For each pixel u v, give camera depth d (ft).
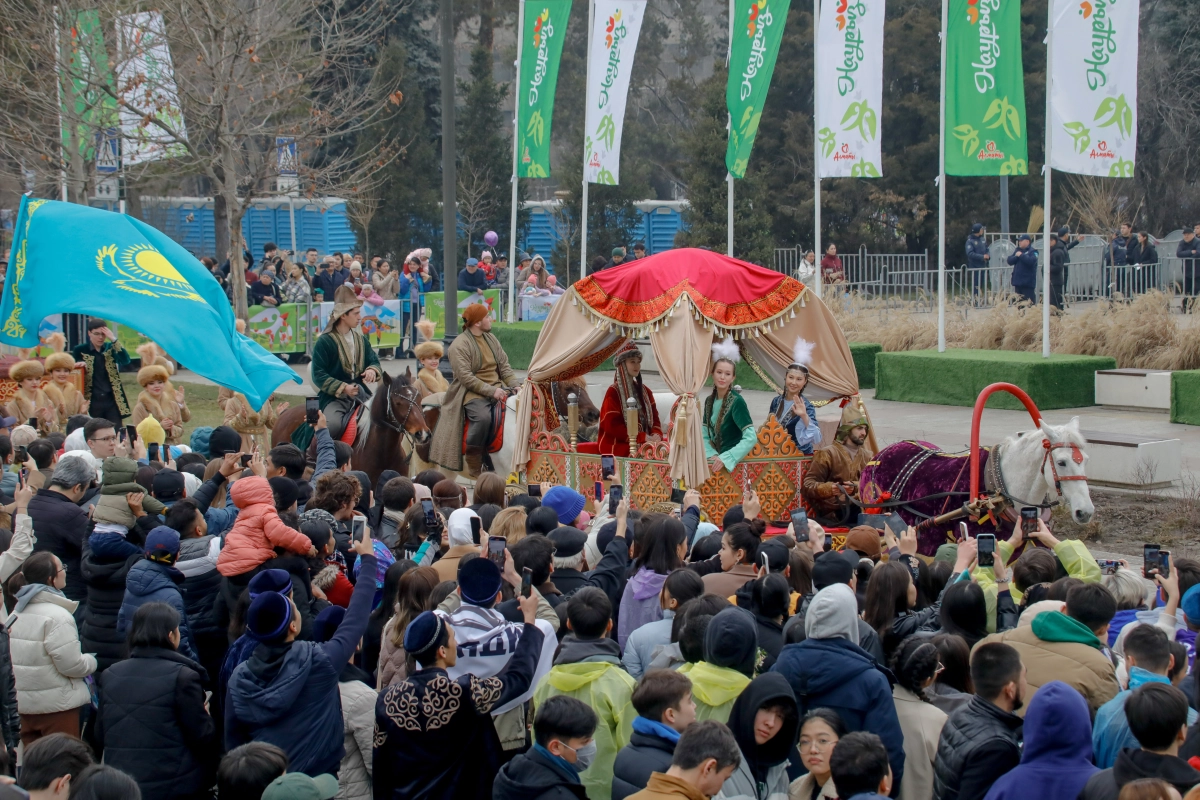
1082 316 66.49
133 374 74.74
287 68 74.64
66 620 21.29
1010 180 139.54
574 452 38.68
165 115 75.82
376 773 16.80
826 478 34.83
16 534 24.36
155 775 17.76
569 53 161.38
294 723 17.01
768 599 18.75
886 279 114.52
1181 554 36.37
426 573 19.67
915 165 140.56
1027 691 16.79
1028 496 30.25
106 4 66.33
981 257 101.96
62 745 14.02
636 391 38.73
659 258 37.52
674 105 180.96
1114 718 15.48
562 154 163.32
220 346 30.22
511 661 16.92
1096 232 115.03
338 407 40.83
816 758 14.61
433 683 16.25
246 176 79.82
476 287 87.81
